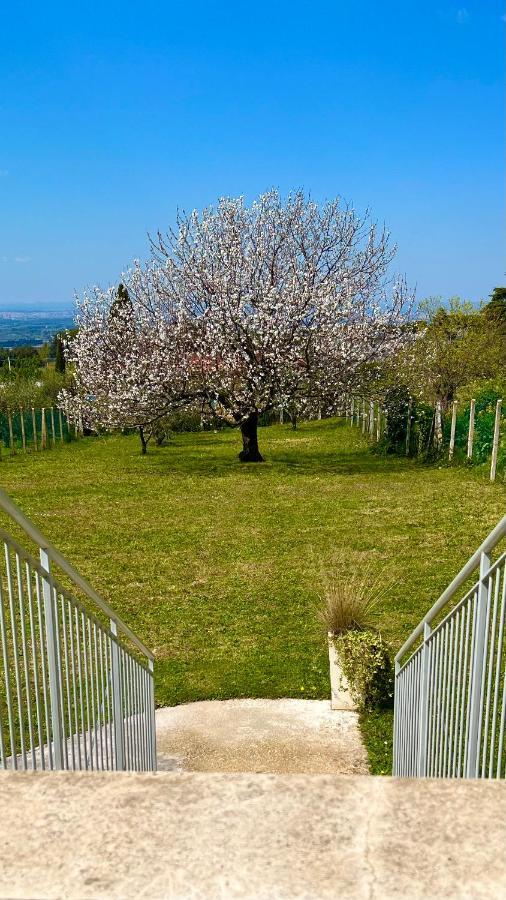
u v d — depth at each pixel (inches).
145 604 390.3
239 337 828.0
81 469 831.1
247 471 775.1
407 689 191.0
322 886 50.5
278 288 842.8
